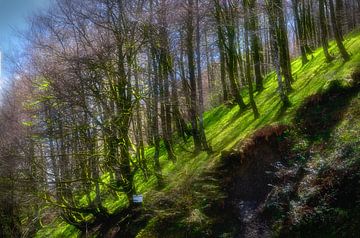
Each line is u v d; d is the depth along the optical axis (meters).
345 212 12.95
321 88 18.56
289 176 16.22
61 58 20.00
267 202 16.19
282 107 19.92
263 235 15.33
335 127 16.53
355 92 17.41
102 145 21.25
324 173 14.53
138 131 22.42
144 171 21.52
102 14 20.69
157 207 18.88
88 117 20.58
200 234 16.84
